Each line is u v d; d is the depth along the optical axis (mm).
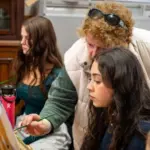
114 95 998
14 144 916
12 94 1409
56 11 2545
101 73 1001
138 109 1004
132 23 1287
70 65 1427
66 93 1470
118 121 1016
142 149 969
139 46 1426
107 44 1195
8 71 2496
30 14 2756
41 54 1809
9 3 2439
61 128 1540
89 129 1224
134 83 992
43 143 1448
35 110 1774
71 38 2457
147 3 2639
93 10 1271
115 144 1031
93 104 1121
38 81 1759
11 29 2480
